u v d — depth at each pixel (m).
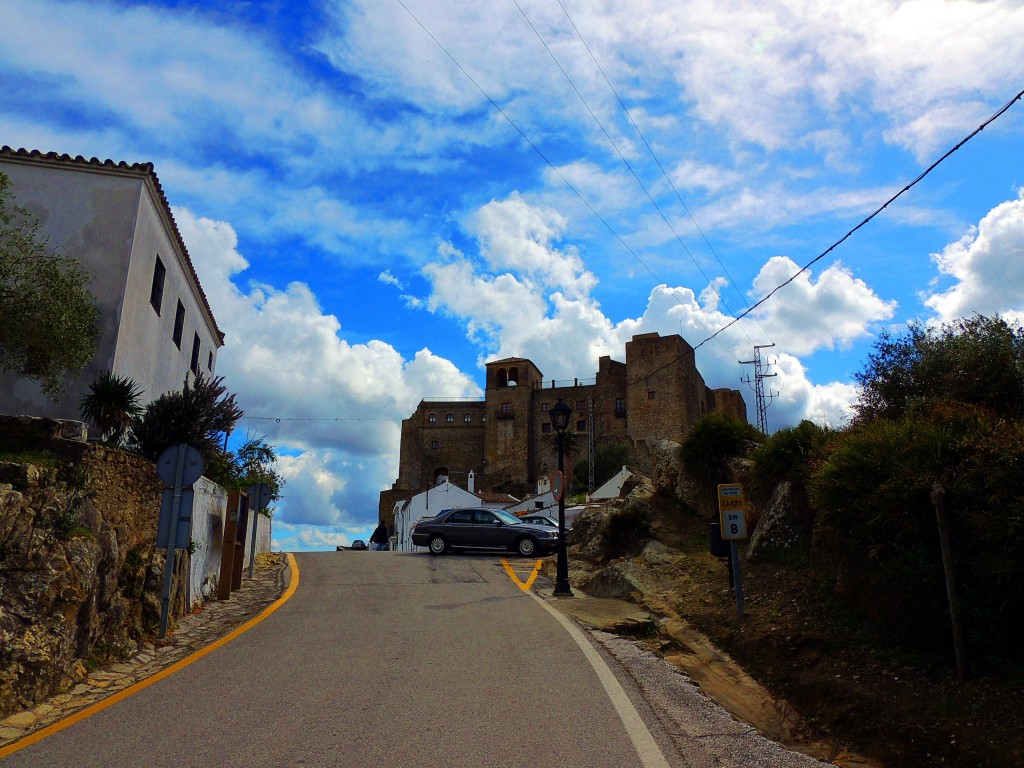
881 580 8.26
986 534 7.14
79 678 7.64
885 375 13.53
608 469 80.31
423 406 106.81
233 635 10.11
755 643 9.02
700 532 17.17
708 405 104.19
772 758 5.67
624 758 5.36
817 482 9.74
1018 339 11.88
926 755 6.19
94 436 13.83
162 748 5.51
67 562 7.81
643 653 8.98
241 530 15.68
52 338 11.80
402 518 66.31
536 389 102.06
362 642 9.57
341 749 5.47
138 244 15.73
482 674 7.80
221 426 14.41
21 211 13.22
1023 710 6.19
